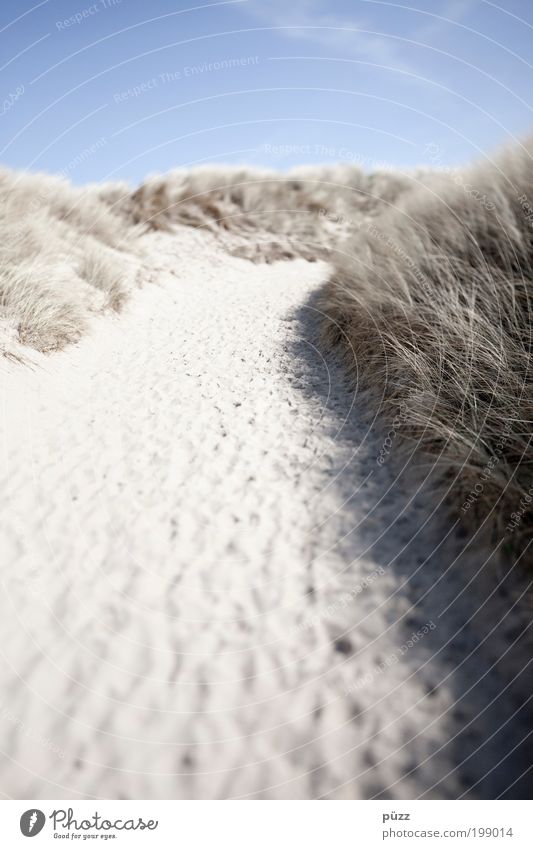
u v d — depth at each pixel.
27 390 3.64
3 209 5.39
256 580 2.46
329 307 5.00
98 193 8.93
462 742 1.80
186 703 1.97
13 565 2.44
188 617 2.28
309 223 9.09
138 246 7.52
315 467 3.15
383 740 1.83
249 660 2.12
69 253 5.93
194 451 3.33
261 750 1.83
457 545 2.46
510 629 2.08
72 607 2.29
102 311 5.32
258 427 3.58
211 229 8.55
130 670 2.07
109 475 3.08
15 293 4.26
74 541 2.61
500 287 3.40
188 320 5.78
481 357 3.11
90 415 3.68
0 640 2.12
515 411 2.72
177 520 2.78
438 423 2.92
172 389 4.14
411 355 3.38
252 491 2.99
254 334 5.21
